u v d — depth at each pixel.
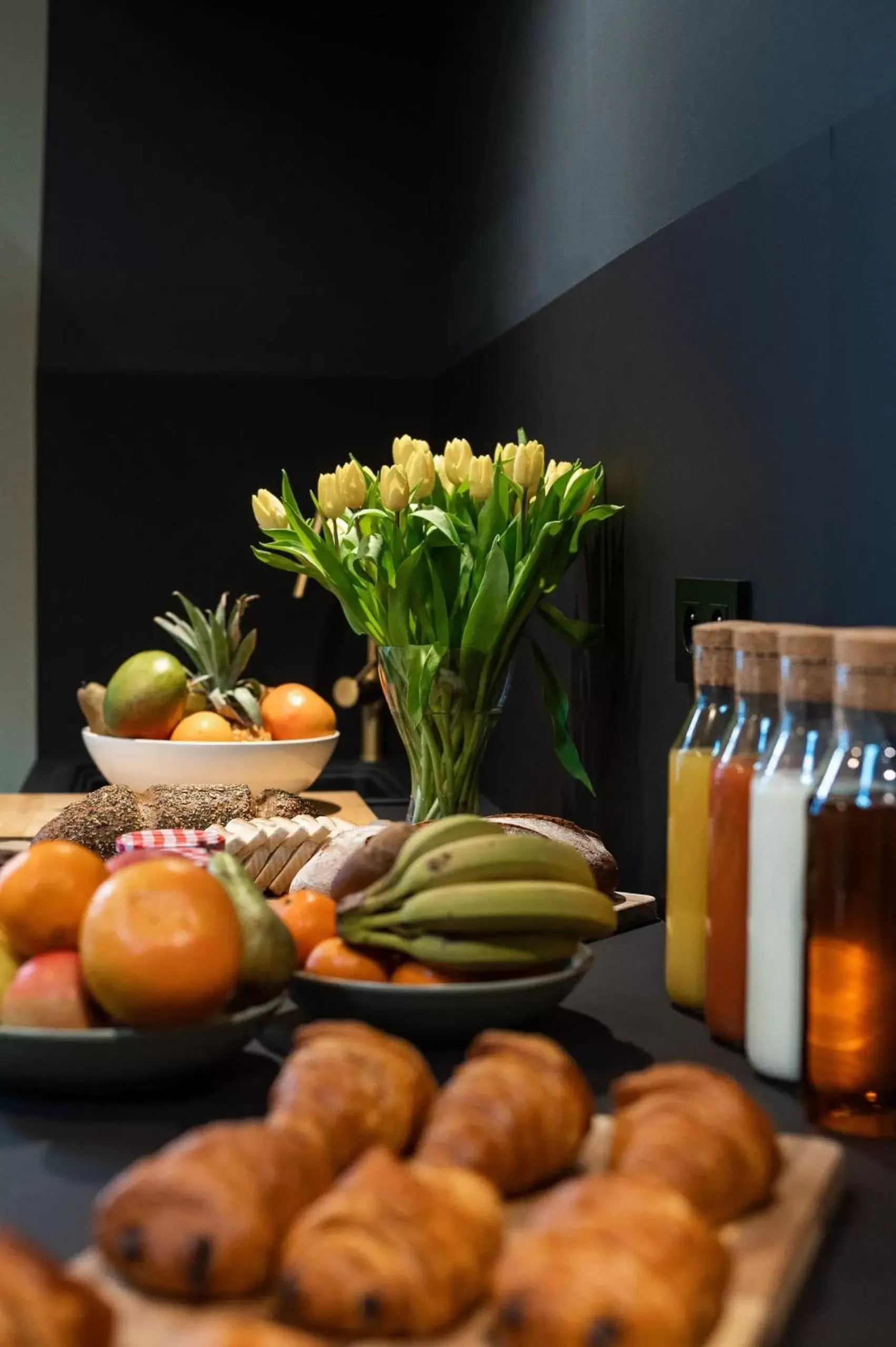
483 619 1.40
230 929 0.83
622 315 1.55
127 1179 0.60
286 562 1.56
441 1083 0.87
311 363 2.73
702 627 1.00
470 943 0.90
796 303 1.13
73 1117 0.82
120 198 2.65
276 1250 0.59
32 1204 0.71
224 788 1.58
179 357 2.68
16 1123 0.81
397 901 0.92
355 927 0.92
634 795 1.53
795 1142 0.74
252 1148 0.62
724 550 1.28
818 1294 0.62
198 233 2.68
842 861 0.78
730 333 1.26
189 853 1.28
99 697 2.05
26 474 2.65
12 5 2.60
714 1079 0.69
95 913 0.82
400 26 2.69
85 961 0.82
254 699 2.03
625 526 1.55
